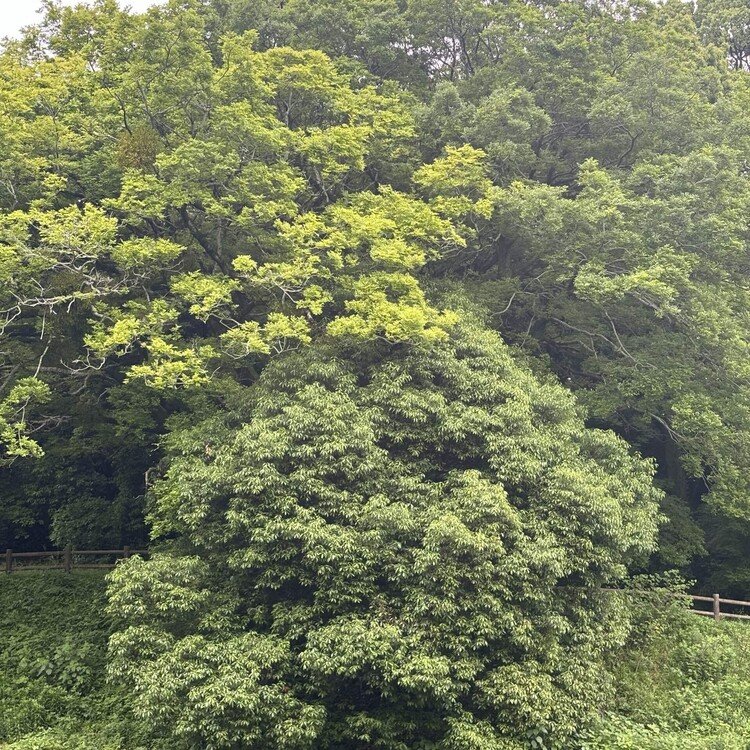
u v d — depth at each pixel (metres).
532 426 14.82
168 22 17.44
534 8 22.73
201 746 12.02
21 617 18.25
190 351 15.45
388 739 12.56
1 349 18.56
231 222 17.97
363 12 23.91
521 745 11.93
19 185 18.23
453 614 12.30
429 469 14.42
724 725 13.50
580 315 20.83
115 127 18.86
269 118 18.27
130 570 13.29
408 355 15.43
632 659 15.59
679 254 18.77
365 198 18.30
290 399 14.58
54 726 14.95
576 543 13.83
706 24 29.81
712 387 19.22
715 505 18.70
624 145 22.20
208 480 13.66
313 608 12.83
